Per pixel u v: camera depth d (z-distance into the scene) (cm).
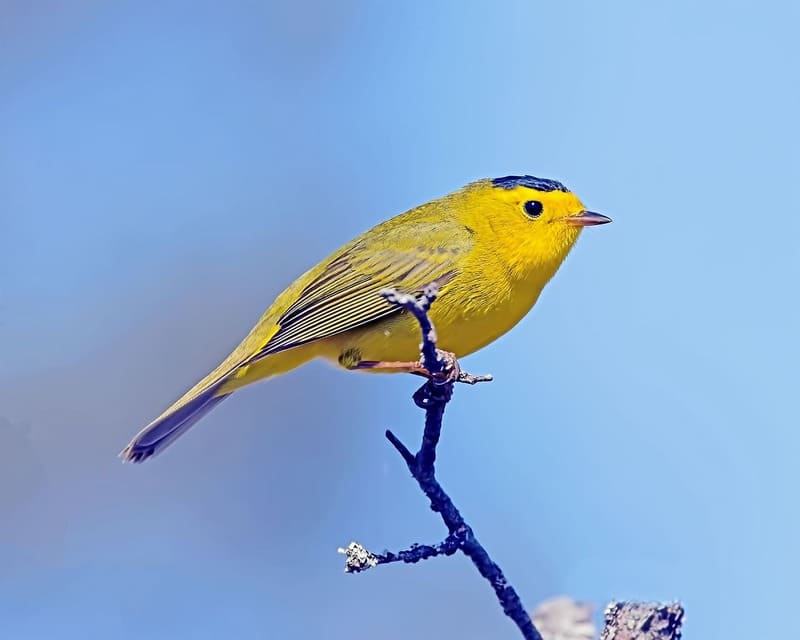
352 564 804
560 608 823
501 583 794
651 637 736
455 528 815
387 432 847
